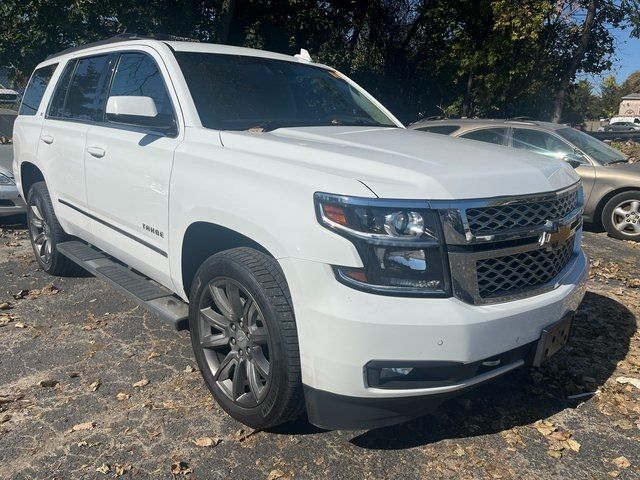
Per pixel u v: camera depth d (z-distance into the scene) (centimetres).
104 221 433
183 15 1567
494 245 270
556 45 1920
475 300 263
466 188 266
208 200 314
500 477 287
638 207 836
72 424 323
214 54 411
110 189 411
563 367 400
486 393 365
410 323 249
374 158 287
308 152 299
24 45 1456
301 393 282
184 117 357
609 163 870
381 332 248
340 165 283
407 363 253
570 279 313
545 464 298
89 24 1501
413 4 2028
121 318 468
